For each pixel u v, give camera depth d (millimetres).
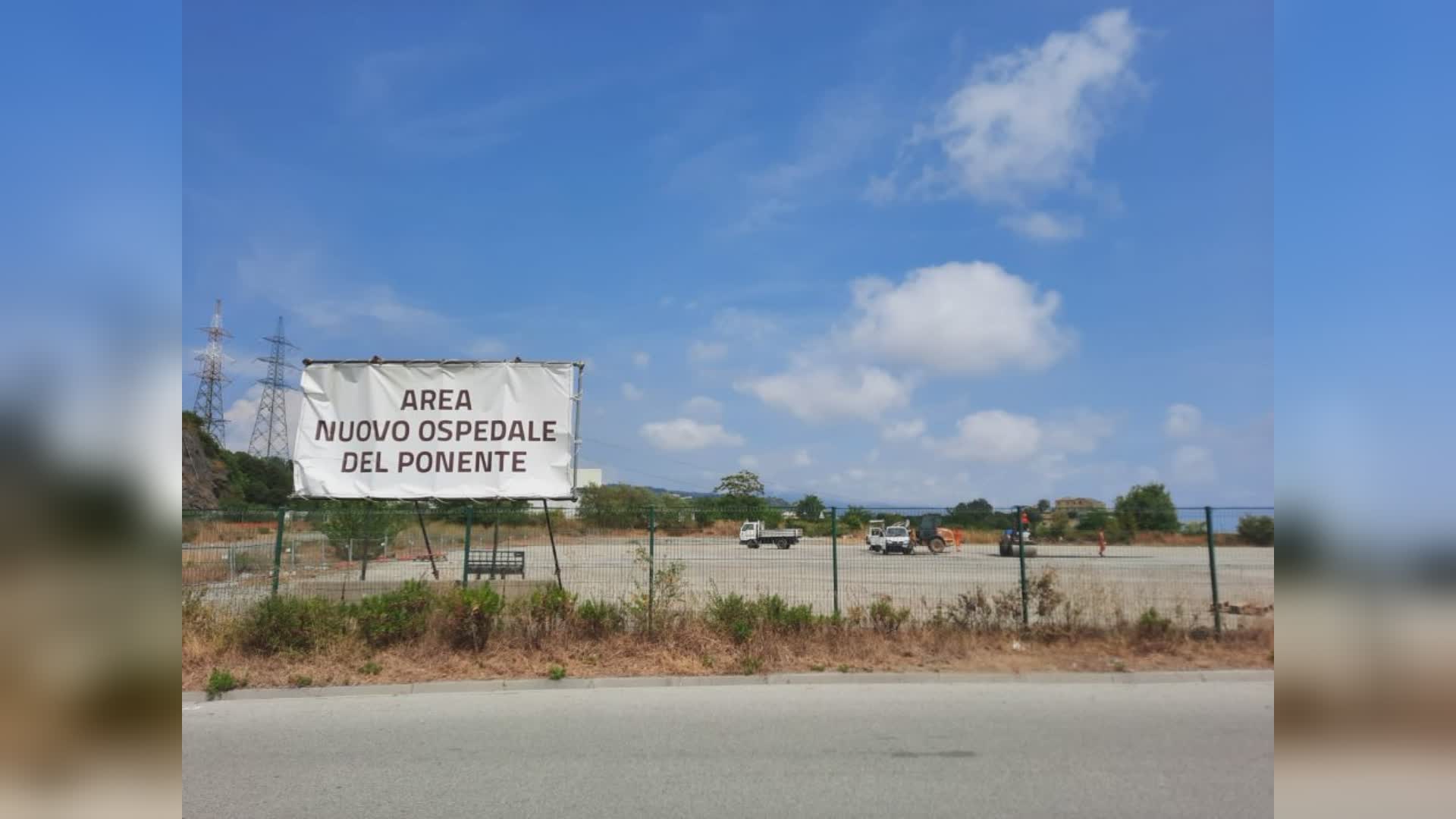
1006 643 11344
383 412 13805
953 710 8500
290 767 6730
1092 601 12031
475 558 14367
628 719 8188
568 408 13906
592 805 5773
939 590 13477
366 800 5930
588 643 11141
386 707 8828
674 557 14078
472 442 13766
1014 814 5559
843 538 15750
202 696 9320
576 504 14148
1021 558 12266
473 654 10781
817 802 5797
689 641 11156
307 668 10188
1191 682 9922
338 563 14398
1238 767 6543
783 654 10797
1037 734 7543
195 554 13578
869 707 8641
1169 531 13242
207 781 6375
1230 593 12422
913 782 6219
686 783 6230
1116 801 5812
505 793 6039
